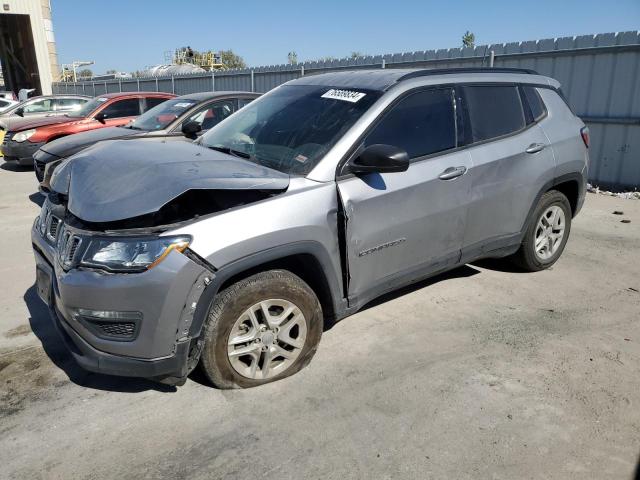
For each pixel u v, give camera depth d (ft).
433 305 14.07
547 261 16.33
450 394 10.20
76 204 9.59
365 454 8.64
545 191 15.10
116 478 8.16
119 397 10.14
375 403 9.92
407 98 12.03
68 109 50.49
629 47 27.58
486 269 16.67
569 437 9.06
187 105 24.88
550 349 11.89
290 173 10.73
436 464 8.44
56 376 10.85
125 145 12.26
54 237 10.54
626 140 28.55
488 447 8.81
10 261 17.57
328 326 11.57
